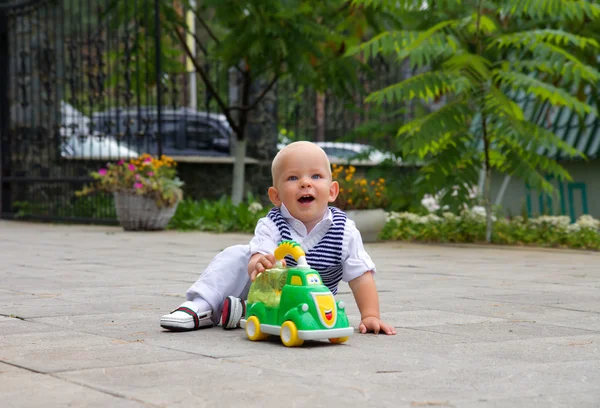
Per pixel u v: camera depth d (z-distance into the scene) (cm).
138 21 1360
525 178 934
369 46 907
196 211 1262
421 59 880
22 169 1513
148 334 346
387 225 1086
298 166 352
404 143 917
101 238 1047
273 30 1236
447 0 926
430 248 927
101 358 289
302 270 323
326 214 361
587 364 282
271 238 355
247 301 343
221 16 1255
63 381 250
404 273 641
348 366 275
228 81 1565
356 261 357
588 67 902
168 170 1213
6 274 614
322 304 316
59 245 927
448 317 402
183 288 526
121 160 1220
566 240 966
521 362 285
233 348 312
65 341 327
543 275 626
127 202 1178
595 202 1255
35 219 1458
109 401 224
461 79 881
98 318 394
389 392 236
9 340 329
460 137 974
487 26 961
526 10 896
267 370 267
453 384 248
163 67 1400
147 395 231
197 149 1695
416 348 313
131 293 499
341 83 1367
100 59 1302
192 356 294
